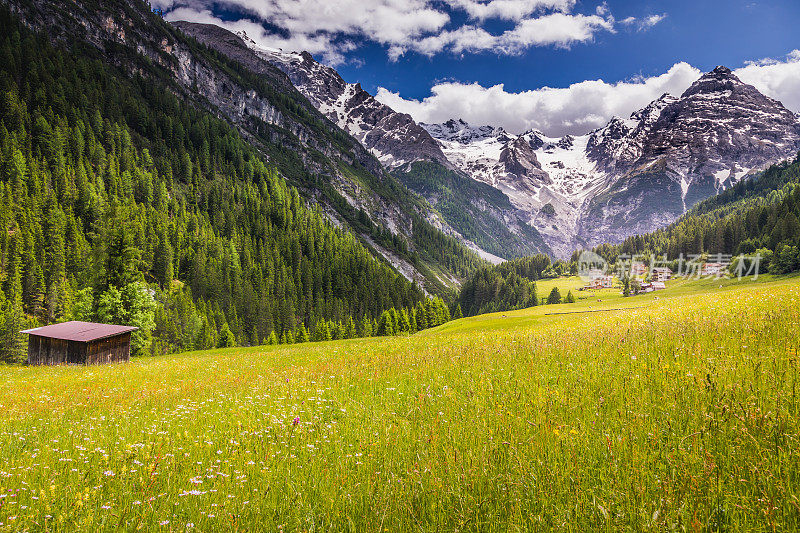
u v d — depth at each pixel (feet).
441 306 498.69
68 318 282.97
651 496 12.07
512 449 15.98
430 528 12.29
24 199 436.76
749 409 15.76
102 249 198.08
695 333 34.45
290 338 396.16
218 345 339.36
